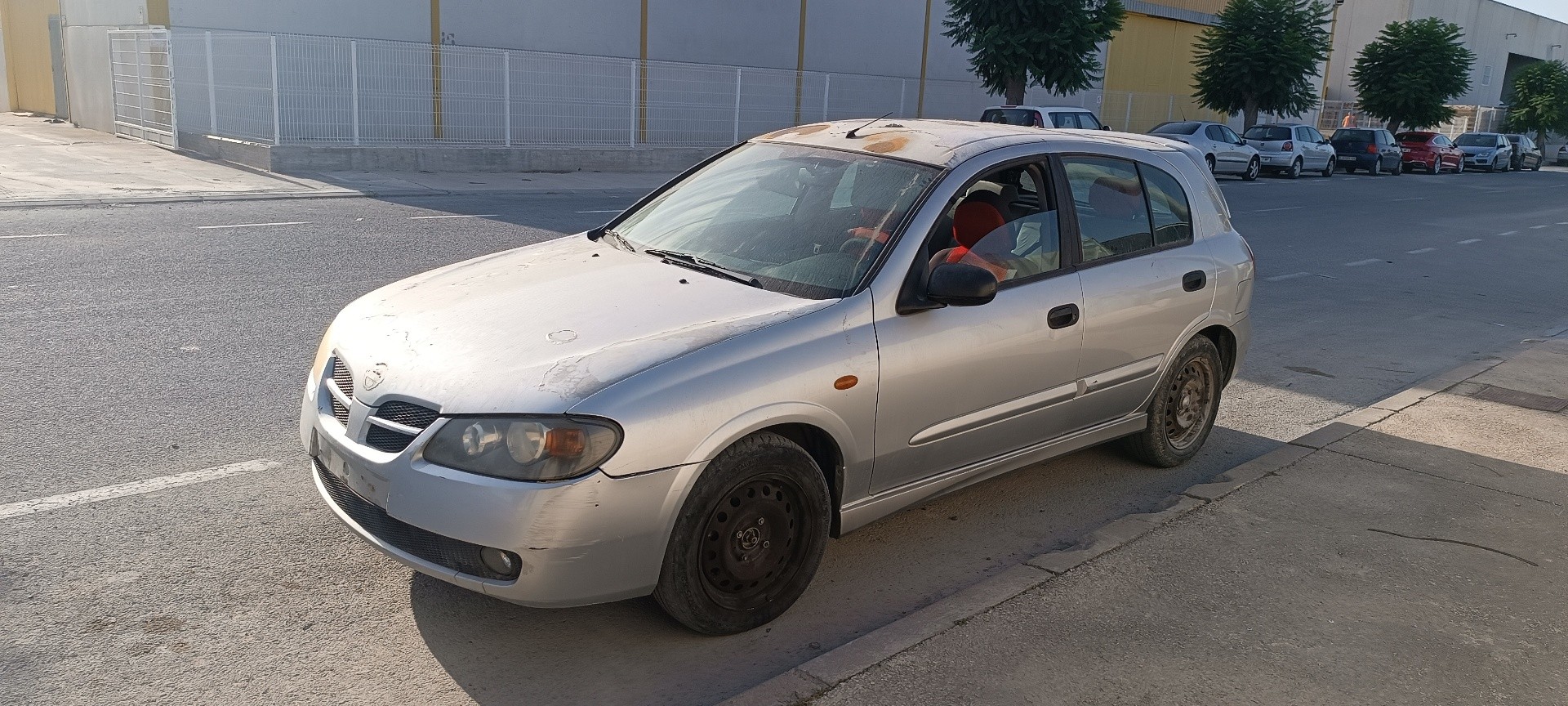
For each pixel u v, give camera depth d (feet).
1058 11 81.61
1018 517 15.49
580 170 67.00
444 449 10.23
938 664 10.64
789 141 15.70
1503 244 55.88
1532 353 26.32
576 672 10.90
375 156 57.93
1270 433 20.10
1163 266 16.15
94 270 27.63
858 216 13.28
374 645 11.19
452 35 69.97
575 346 10.94
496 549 10.06
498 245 35.50
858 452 12.20
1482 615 12.22
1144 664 10.85
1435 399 21.34
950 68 104.68
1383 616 12.09
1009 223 14.17
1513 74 218.18
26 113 87.76
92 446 15.97
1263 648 11.28
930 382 12.71
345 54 61.26
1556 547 14.20
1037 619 11.65
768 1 87.86
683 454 10.45
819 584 13.14
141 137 63.72
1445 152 133.18
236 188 46.78
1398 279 41.16
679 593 10.91
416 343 11.34
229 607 11.75
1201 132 92.07
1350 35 170.91
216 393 18.67
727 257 13.46
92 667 10.50
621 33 78.89
